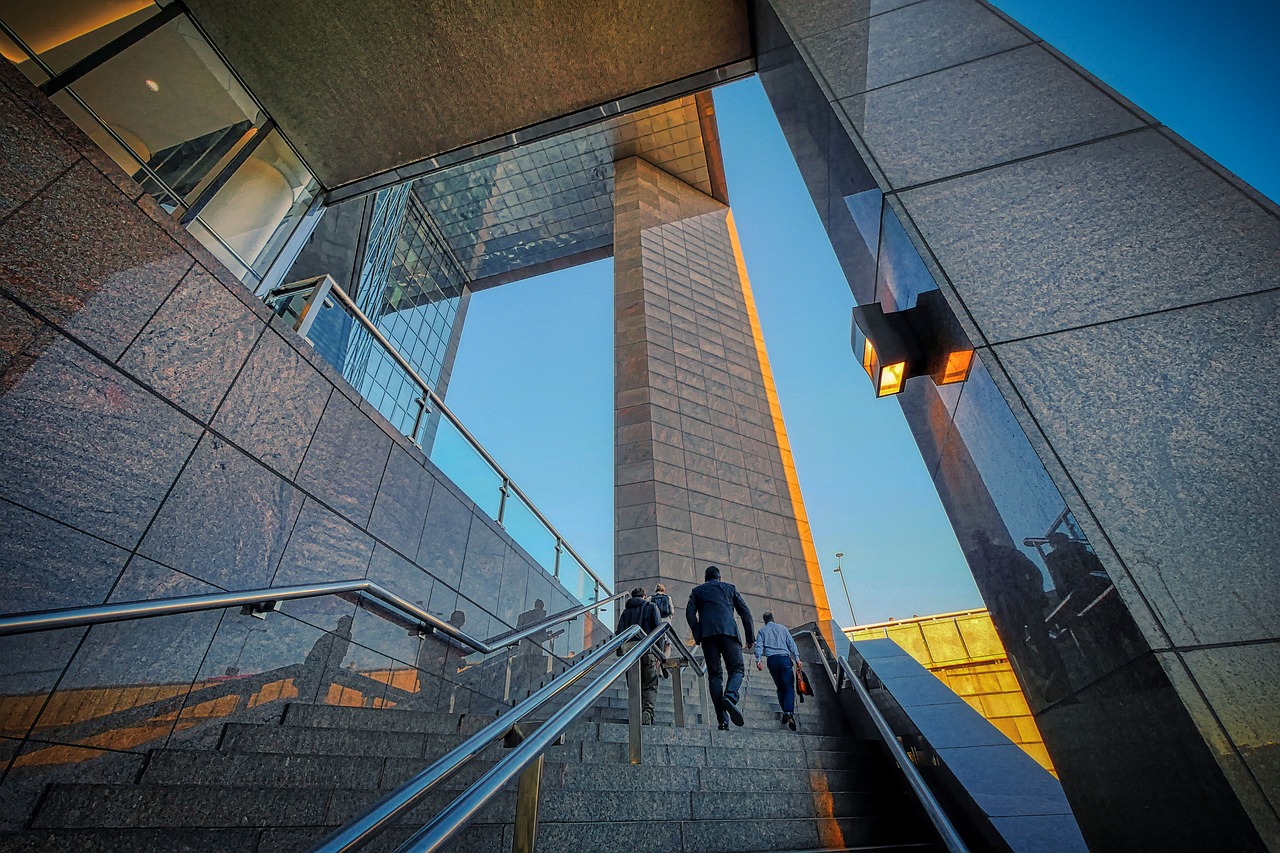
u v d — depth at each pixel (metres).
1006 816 3.08
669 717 7.11
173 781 2.76
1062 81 3.18
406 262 30.53
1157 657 1.66
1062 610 2.08
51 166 3.20
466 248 36.47
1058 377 2.24
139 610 2.89
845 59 4.06
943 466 3.12
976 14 3.77
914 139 3.27
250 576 3.98
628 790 3.33
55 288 3.08
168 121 5.78
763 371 23.33
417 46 6.25
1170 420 2.05
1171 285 2.34
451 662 6.09
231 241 6.38
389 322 27.06
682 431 18.69
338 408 5.11
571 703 2.65
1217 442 1.97
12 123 3.07
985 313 2.48
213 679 3.59
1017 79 3.29
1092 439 2.08
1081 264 2.50
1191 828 1.57
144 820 2.39
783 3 5.03
